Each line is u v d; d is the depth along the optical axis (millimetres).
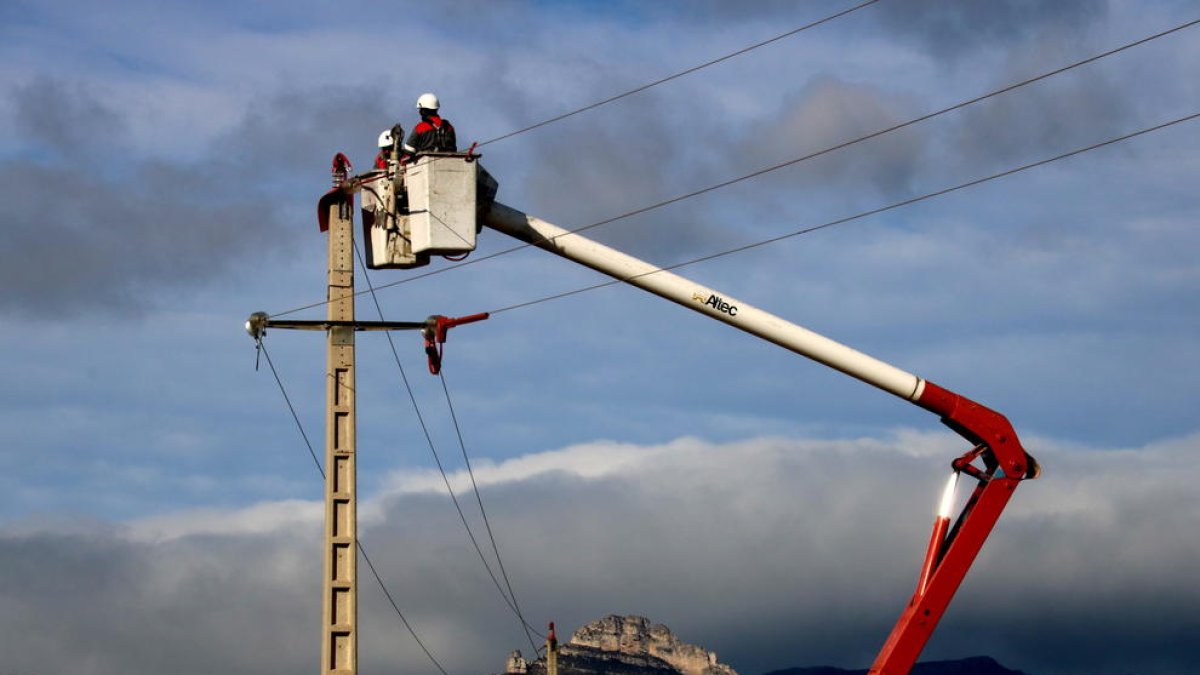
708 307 29594
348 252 34531
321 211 34469
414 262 29406
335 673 32688
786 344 29859
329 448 33750
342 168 34438
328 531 33344
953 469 30672
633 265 29094
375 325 34250
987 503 30281
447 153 28328
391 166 29359
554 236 28953
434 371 32781
